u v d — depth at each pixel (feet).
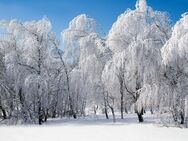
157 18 119.55
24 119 124.16
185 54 97.60
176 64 103.35
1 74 128.98
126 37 118.21
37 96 123.44
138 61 107.24
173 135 85.46
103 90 121.70
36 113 124.67
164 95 104.17
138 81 112.16
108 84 114.52
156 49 108.17
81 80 127.03
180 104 101.14
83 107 133.59
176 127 98.89
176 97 102.63
